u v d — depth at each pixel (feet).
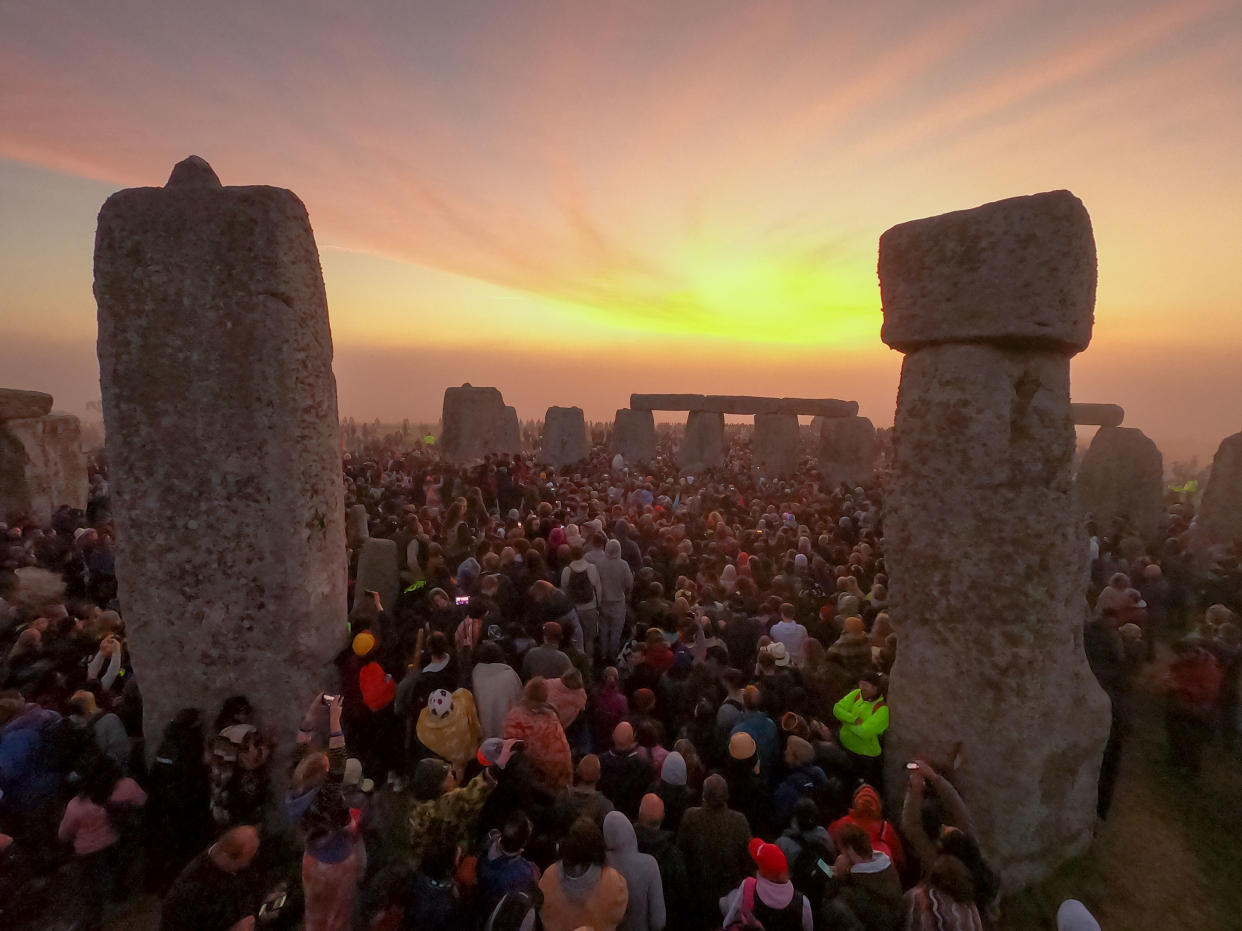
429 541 30.32
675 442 133.18
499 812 13.41
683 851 12.98
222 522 16.92
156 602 17.20
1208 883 16.03
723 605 26.84
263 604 17.08
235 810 15.08
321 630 18.01
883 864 11.46
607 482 62.90
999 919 14.96
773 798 14.74
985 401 16.01
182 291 16.44
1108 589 28.60
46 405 46.83
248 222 16.29
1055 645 15.88
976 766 16.11
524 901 10.44
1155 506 50.14
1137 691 25.88
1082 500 53.06
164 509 16.97
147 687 17.43
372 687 17.37
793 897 10.88
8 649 22.17
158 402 16.71
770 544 37.04
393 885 11.21
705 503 51.31
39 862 14.23
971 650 16.30
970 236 15.76
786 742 15.96
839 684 19.30
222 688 17.29
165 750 15.11
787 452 85.51
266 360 16.52
